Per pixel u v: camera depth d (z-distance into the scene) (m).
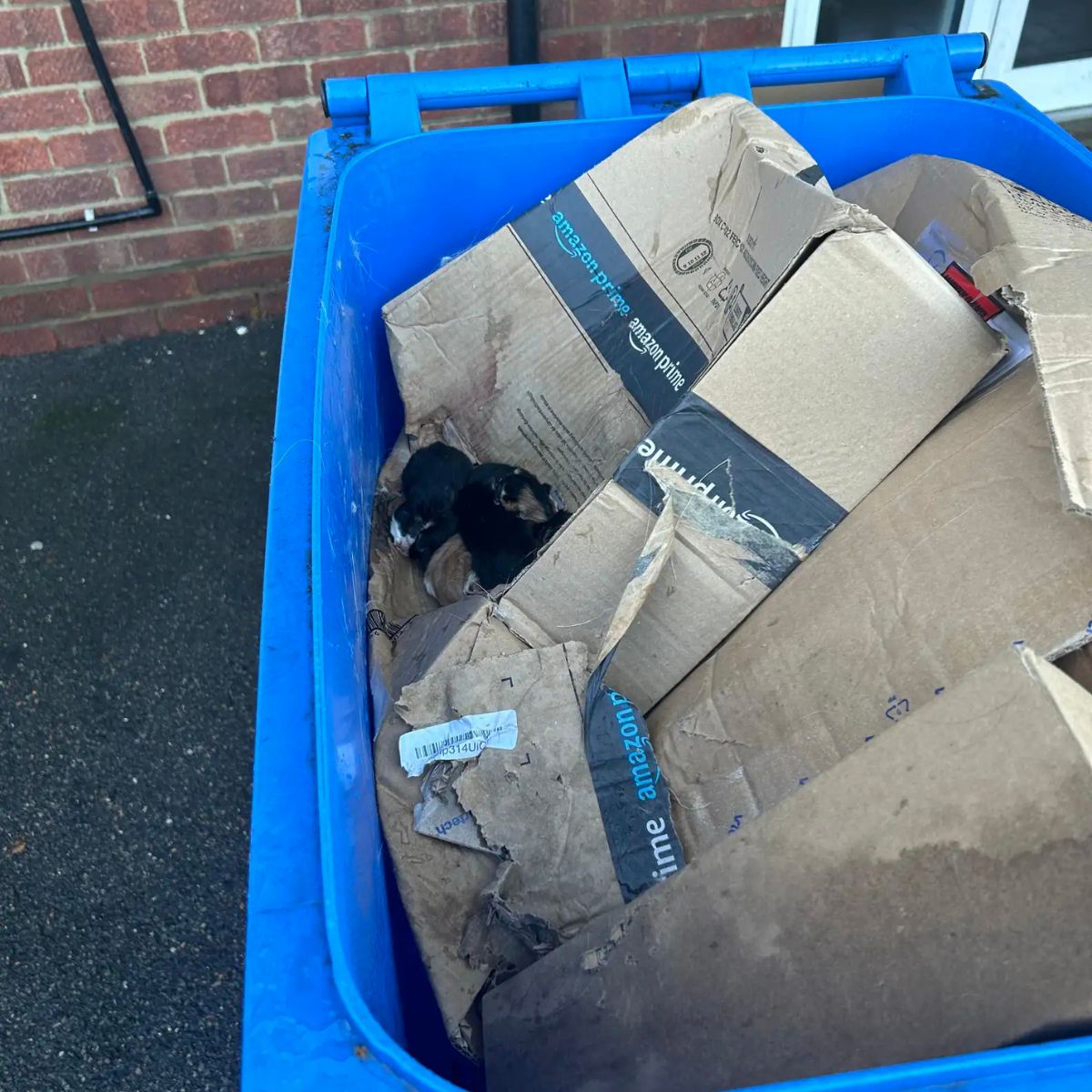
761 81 1.38
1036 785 0.53
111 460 2.26
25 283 2.46
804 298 0.90
